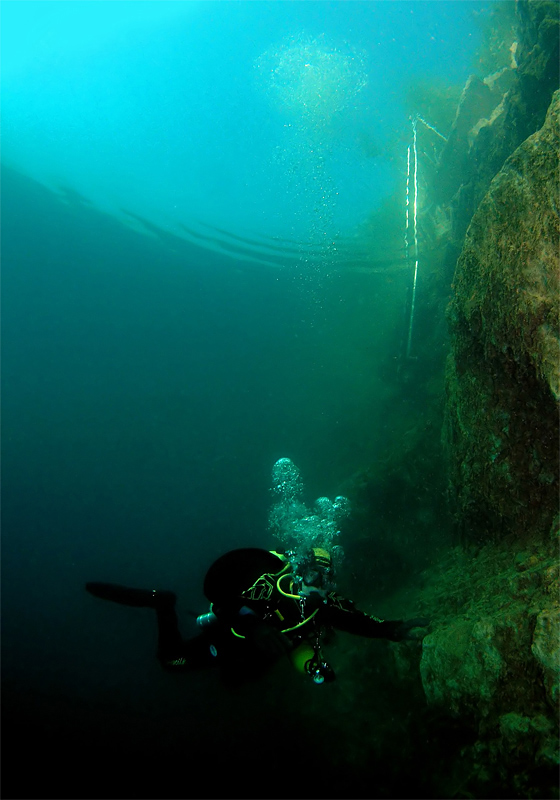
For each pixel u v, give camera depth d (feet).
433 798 6.54
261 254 56.24
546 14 12.93
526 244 6.38
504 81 21.34
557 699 4.83
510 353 6.92
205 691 17.56
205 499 69.41
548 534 6.82
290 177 40.37
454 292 8.68
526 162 6.61
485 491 8.27
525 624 5.62
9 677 28.35
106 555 66.33
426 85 30.81
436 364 20.31
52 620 41.70
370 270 35.78
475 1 28.30
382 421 26.40
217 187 50.26
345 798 8.59
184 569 55.57
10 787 14.15
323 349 49.14
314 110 36.40
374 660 11.12
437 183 24.02
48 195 62.49
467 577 8.62
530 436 7.08
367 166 36.63
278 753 11.17
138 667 26.22
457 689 6.33
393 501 15.57
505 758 5.29
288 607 6.26
